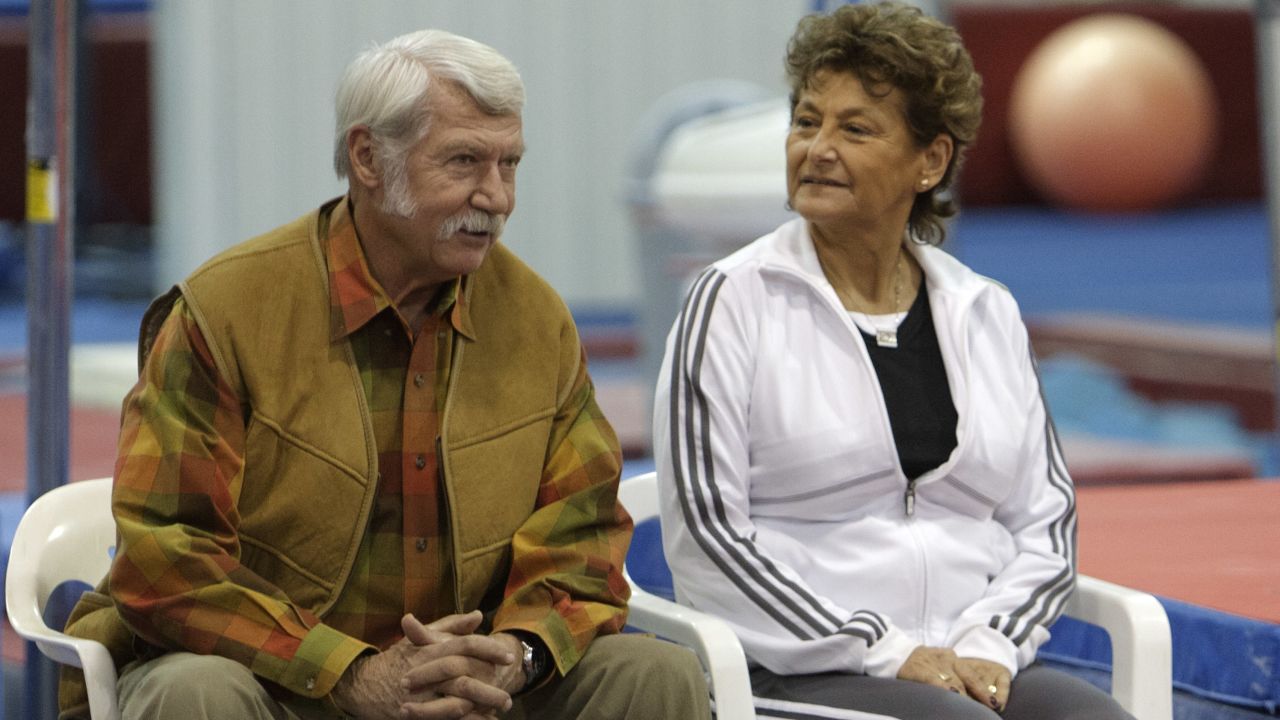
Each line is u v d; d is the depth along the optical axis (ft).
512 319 20.94
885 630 21.18
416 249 19.79
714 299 22.31
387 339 20.24
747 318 22.27
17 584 20.48
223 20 65.41
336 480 19.66
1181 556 28.84
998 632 21.44
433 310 20.52
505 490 20.40
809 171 22.30
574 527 20.62
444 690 18.81
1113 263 102.89
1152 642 21.54
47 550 21.06
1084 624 25.88
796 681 21.21
